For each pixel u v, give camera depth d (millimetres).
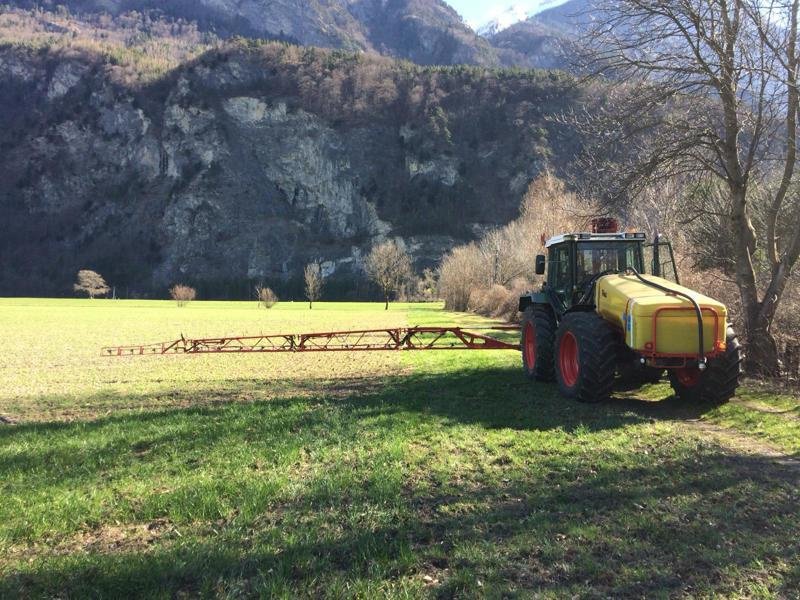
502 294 38938
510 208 134125
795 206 12258
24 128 166750
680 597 2979
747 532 3732
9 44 181500
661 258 9547
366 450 5773
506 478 4855
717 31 9516
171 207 148375
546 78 143000
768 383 8984
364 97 164125
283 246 145375
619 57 10086
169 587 3170
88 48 181500
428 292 106375
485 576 3203
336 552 3566
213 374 14359
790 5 8727
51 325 40125
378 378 12086
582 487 4605
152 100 166125
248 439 6438
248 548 3635
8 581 3275
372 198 150375
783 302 10766
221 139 156250
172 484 4984
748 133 9961
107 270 139250
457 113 155625
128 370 15977
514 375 11328
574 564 3324
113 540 3943
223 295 133250
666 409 7680
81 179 158500
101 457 5934
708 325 7176
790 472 4969
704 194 12344
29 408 10070
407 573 3273
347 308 75250
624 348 8039
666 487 4566
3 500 4668
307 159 155500
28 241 146750
